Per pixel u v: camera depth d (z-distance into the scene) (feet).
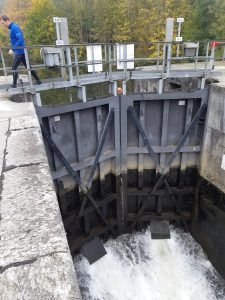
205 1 65.77
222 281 24.86
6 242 5.37
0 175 8.16
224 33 63.36
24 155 9.46
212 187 26.53
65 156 24.61
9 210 6.41
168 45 24.11
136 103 26.55
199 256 27.71
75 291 4.36
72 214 26.43
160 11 64.90
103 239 29.55
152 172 29.60
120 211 29.99
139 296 23.62
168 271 25.90
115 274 25.54
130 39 69.05
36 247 5.19
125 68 24.20
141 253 27.91
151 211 31.22
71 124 24.13
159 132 28.04
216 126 24.85
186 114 27.17
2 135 11.64
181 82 30.81
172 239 29.40
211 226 26.71
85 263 26.43
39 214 6.19
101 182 27.76
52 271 4.70
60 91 38.58
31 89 19.76
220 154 24.71
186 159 28.81
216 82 26.48
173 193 29.73
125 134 26.89
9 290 4.45
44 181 7.68
